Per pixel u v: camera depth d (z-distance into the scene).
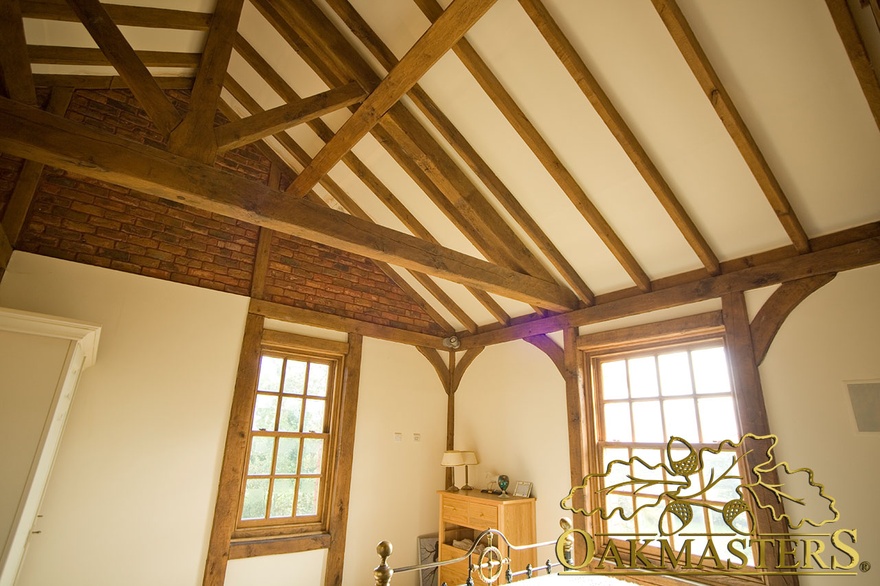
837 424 3.13
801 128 2.98
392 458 5.45
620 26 2.93
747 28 2.69
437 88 3.78
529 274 4.62
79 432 3.74
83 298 3.92
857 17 2.46
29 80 3.03
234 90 4.85
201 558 4.05
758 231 3.59
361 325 5.53
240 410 4.47
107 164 2.51
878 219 3.17
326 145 4.14
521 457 5.12
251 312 4.73
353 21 3.51
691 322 3.98
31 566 3.40
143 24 3.41
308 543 4.64
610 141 3.51
